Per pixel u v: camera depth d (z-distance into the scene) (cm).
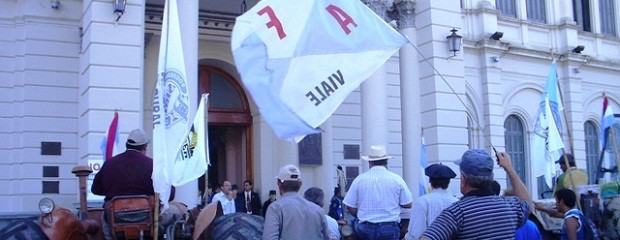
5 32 1388
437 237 416
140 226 554
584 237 711
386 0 1455
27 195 1355
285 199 581
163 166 574
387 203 784
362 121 1457
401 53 1495
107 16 1126
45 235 516
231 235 570
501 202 438
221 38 1675
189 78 1162
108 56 1117
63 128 1399
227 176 1773
